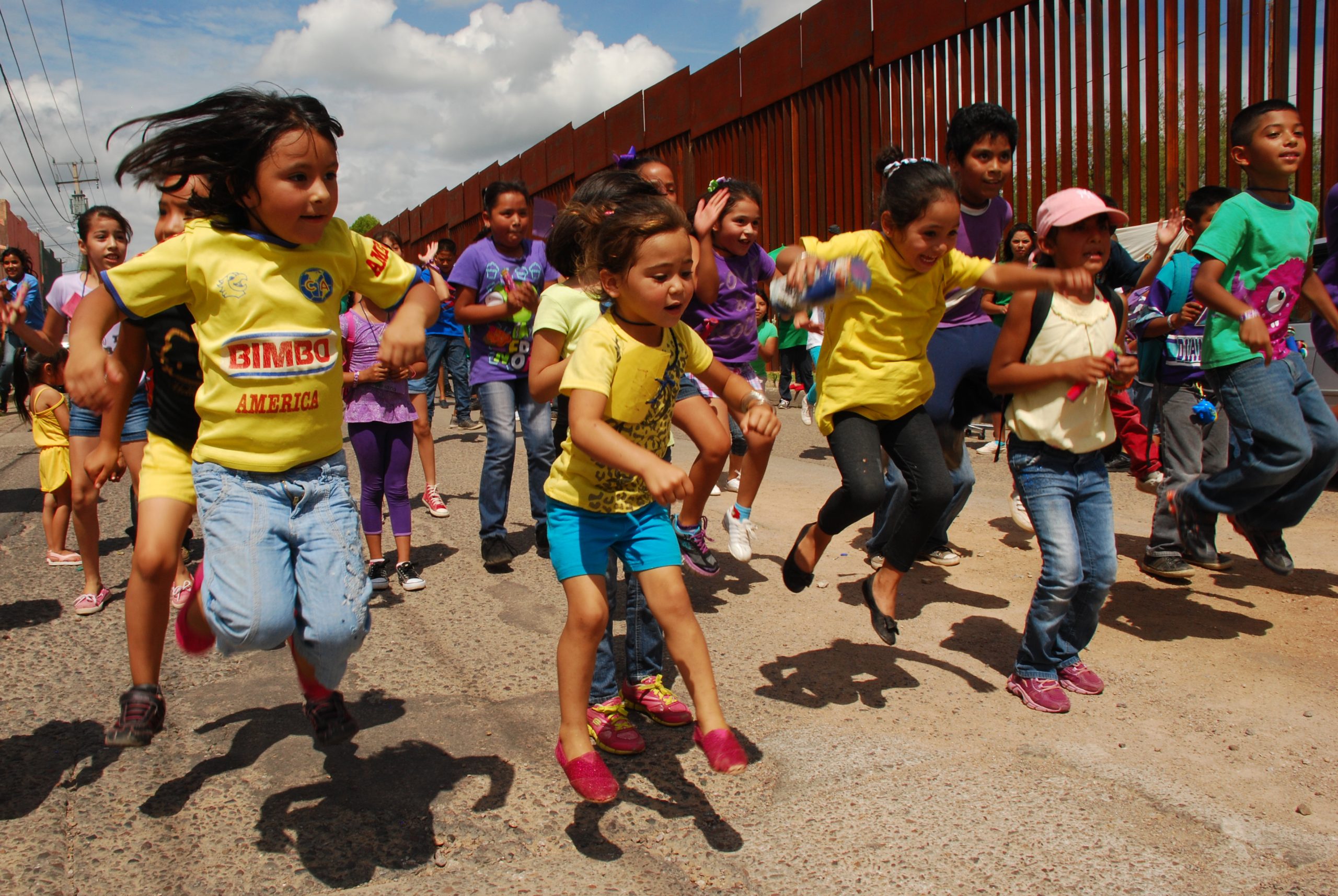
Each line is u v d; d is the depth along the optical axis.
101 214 4.47
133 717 2.36
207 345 2.33
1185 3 7.57
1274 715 3.13
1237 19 7.28
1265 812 2.55
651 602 2.47
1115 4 8.10
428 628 4.11
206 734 3.05
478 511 6.69
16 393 5.23
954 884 2.23
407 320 2.50
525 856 2.36
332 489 2.46
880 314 3.17
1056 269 3.29
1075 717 3.13
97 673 3.60
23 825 2.50
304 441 2.42
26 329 4.96
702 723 2.35
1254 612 4.16
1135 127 8.02
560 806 2.60
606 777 2.43
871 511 3.21
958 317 4.15
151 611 2.43
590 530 2.52
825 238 11.55
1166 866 2.30
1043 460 3.28
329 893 2.21
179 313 2.52
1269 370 3.73
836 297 3.02
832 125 11.33
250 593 2.24
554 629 4.08
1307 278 3.95
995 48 9.16
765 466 4.52
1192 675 3.47
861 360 3.22
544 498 5.21
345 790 2.69
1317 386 3.91
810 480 7.50
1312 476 3.87
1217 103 7.46
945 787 2.67
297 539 2.39
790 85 11.85
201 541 5.80
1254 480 3.81
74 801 2.63
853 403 3.24
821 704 3.25
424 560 5.29
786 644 3.85
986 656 3.70
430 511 6.62
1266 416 3.71
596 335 2.47
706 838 2.44
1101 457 3.34
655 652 3.18
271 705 3.28
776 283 3.14
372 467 4.68
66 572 5.13
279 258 2.34
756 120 12.76
